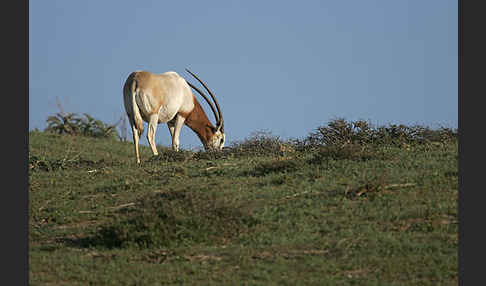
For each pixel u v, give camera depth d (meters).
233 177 39.81
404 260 25.34
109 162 52.38
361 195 33.56
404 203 31.67
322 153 42.31
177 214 29.80
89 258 27.45
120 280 24.47
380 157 41.34
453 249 26.19
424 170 37.47
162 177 41.06
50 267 26.30
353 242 27.36
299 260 25.83
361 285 23.23
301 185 36.00
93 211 35.16
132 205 35.00
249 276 24.38
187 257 26.83
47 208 35.78
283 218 31.08
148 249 28.09
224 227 29.45
